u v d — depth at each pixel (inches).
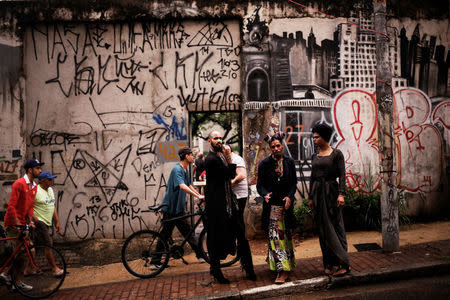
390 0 276.8
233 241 180.2
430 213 279.1
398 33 278.4
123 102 267.0
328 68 271.4
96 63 267.1
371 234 251.6
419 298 147.9
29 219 196.9
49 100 265.1
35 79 265.1
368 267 181.2
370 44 274.7
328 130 179.2
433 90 282.7
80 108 266.2
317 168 179.8
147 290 180.4
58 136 264.5
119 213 263.9
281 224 174.9
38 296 182.5
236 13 264.7
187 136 268.2
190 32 268.4
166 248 204.5
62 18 259.9
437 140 282.4
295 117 267.9
